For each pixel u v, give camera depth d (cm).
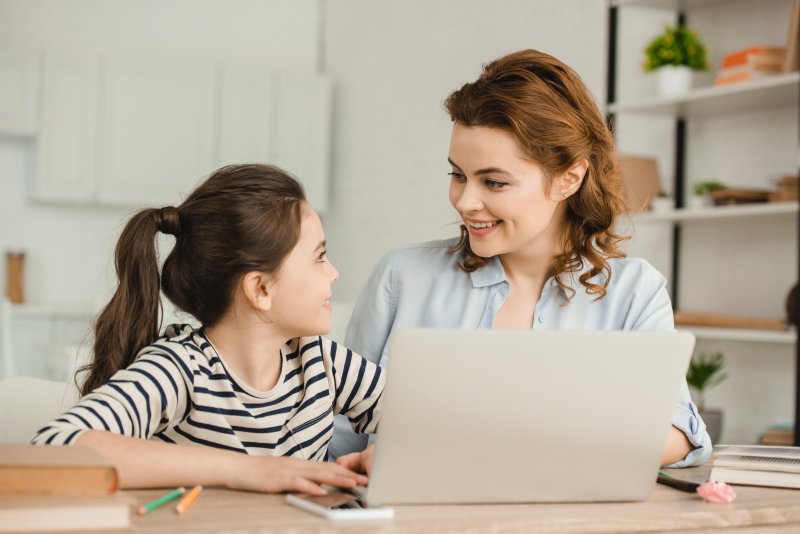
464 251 186
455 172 165
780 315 347
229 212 136
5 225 593
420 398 112
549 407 116
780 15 349
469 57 500
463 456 116
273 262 136
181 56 639
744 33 363
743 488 138
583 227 174
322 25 666
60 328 557
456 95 163
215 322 142
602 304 177
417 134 545
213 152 602
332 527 102
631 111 373
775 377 347
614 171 171
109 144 582
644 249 394
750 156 359
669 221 380
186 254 141
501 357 112
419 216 540
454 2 513
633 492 124
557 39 436
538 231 163
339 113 636
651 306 175
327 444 153
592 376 116
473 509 116
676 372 119
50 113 571
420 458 115
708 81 376
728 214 332
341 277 623
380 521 106
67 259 604
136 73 587
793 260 343
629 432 120
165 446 120
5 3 600
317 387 148
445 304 184
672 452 153
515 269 180
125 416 125
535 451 118
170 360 135
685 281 384
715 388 370
